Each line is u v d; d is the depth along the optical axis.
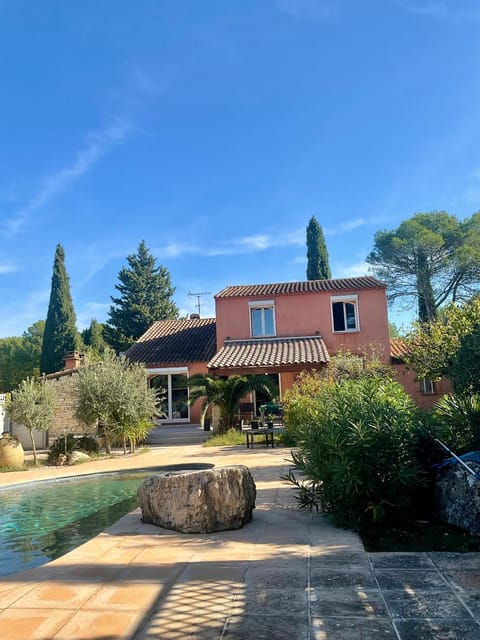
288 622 3.49
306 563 4.79
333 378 17.62
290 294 26.00
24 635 3.42
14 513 9.18
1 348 63.66
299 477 10.23
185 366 26.56
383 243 37.97
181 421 26.33
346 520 6.25
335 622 3.46
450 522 6.12
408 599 3.81
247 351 23.38
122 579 4.52
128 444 20.25
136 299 51.28
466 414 7.79
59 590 4.28
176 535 6.11
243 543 5.62
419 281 37.09
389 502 6.04
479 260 33.97
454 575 4.29
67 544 6.62
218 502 6.27
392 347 26.78
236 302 26.38
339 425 6.39
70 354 25.45
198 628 3.45
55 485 12.23
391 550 5.15
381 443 6.07
